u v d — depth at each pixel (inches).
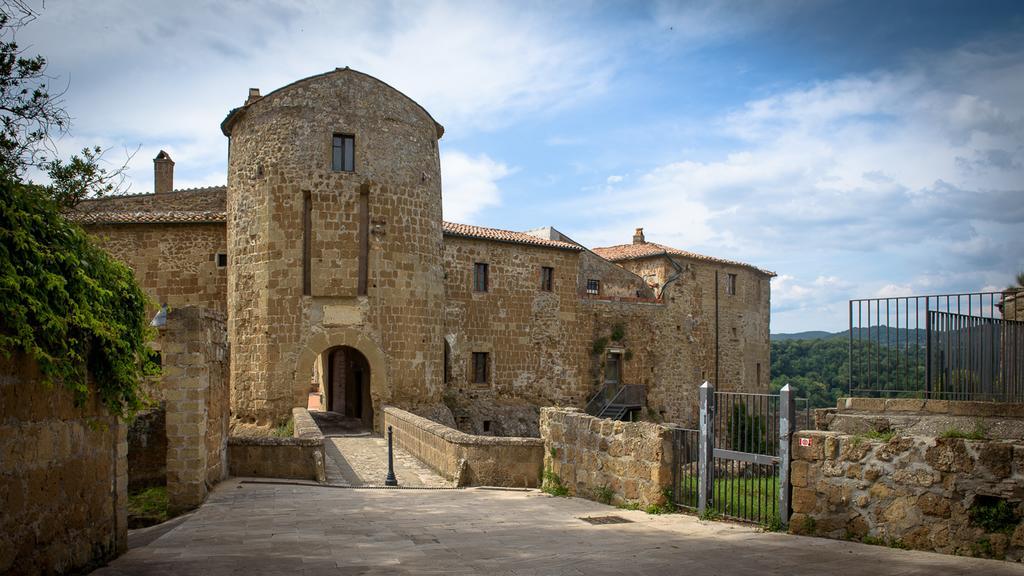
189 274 1170.0
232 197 1095.6
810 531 348.2
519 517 433.4
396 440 920.3
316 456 625.3
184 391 472.1
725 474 405.4
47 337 244.2
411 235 1086.4
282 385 1006.4
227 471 607.2
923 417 398.0
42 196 266.1
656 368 1624.0
